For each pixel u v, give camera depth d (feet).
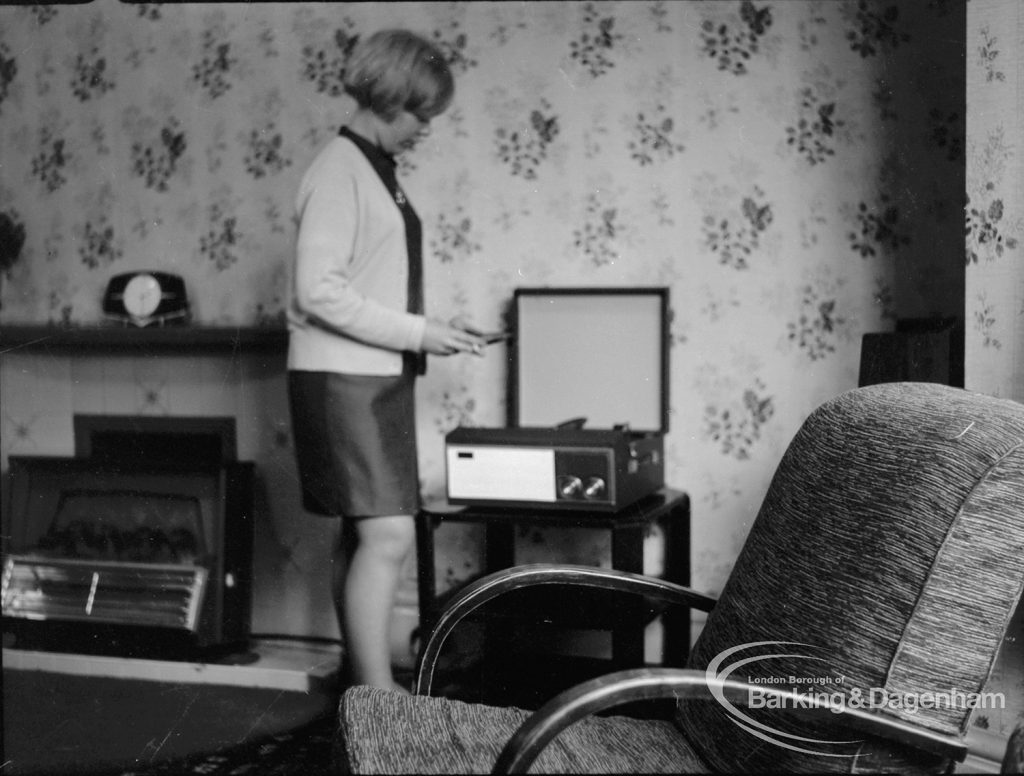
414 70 6.91
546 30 8.55
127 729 7.48
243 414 9.42
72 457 9.34
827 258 7.99
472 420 8.88
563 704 3.41
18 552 9.23
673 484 8.45
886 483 3.93
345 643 7.72
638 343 8.34
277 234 9.30
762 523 4.57
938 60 7.63
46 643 9.01
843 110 7.90
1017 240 5.82
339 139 7.00
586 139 8.50
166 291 9.39
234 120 9.38
